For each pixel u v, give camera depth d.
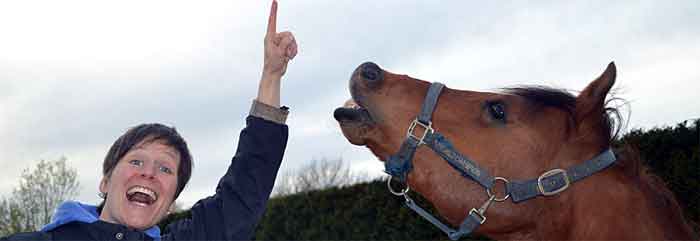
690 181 6.24
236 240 3.06
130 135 3.16
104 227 2.97
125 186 3.05
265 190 3.18
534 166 2.97
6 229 20.98
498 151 3.00
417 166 3.08
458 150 3.02
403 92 3.16
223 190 3.16
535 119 3.04
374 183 10.74
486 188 2.99
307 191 12.41
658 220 2.88
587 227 2.87
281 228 12.61
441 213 3.15
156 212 3.11
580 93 3.05
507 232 3.08
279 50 3.30
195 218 3.12
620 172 2.99
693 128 6.62
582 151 2.98
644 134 6.95
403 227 9.91
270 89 3.30
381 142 3.14
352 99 3.32
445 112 3.09
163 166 3.13
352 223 10.91
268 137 3.20
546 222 2.97
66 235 2.94
